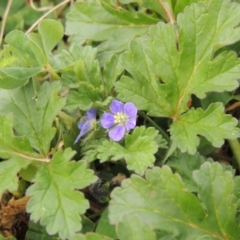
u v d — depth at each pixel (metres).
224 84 0.15
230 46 0.18
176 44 0.16
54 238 0.16
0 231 0.17
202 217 0.13
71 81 0.17
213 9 0.16
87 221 0.15
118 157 0.15
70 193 0.14
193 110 0.16
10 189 0.15
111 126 0.16
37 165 0.16
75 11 0.19
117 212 0.13
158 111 0.16
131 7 0.20
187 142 0.15
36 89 0.16
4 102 0.16
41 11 0.23
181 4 0.18
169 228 0.13
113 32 0.19
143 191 0.13
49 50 0.16
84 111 0.17
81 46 0.18
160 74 0.16
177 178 0.13
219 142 0.15
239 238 0.14
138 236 0.12
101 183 0.16
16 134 0.17
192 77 0.16
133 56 0.16
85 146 0.16
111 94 0.17
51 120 0.16
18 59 0.17
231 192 0.14
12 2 0.23
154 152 0.15
